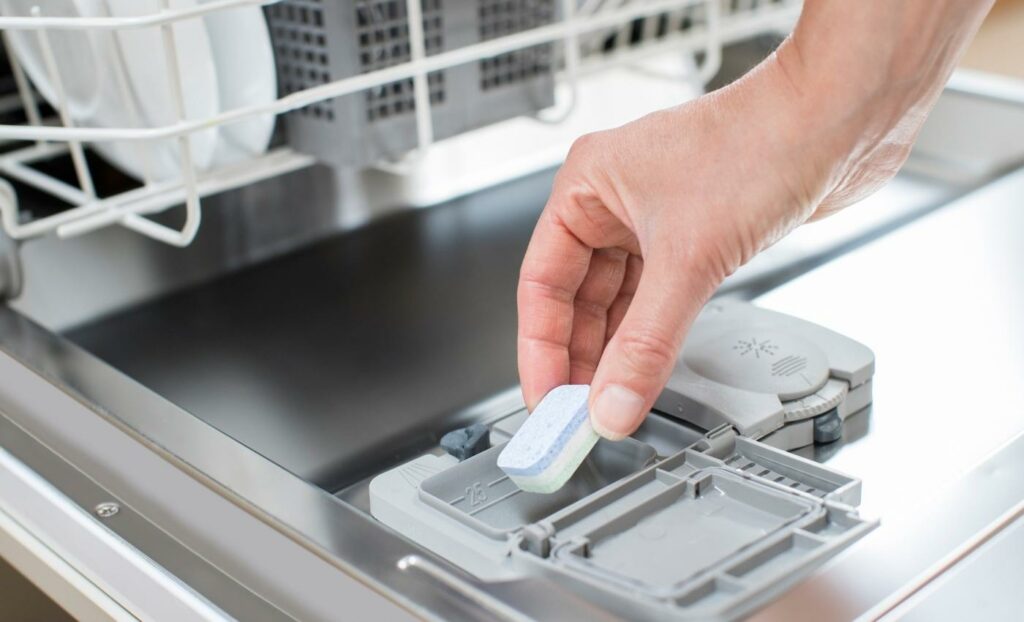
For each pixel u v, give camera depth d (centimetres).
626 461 53
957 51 49
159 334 75
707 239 49
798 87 49
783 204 50
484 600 41
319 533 46
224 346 74
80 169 73
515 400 68
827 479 48
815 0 48
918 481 53
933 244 81
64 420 58
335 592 43
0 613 66
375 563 44
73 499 52
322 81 73
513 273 83
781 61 50
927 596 41
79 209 73
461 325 76
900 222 89
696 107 52
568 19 83
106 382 61
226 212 89
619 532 44
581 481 52
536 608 40
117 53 66
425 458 53
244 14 69
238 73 72
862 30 47
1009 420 58
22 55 77
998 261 78
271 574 46
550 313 60
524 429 50
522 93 84
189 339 75
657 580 41
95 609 50
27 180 79
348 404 67
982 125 97
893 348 67
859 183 57
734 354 60
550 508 50
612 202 54
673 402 56
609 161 53
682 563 42
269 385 69
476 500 50
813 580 41
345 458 62
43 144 84
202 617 44
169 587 46
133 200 74
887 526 45
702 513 46
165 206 78
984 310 71
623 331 49
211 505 50
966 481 48
